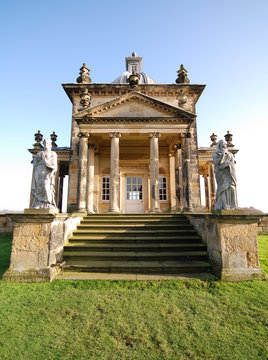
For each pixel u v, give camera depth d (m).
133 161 18.30
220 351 3.49
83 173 12.92
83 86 17.56
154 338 3.78
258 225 14.84
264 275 6.23
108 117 13.34
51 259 6.54
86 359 3.30
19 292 5.43
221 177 7.09
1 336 3.82
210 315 4.48
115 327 4.06
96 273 6.85
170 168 17.45
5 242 13.20
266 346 3.62
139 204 18.34
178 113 13.62
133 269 6.96
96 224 10.36
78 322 4.23
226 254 6.41
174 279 6.26
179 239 8.68
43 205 6.73
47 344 3.63
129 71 24.22
